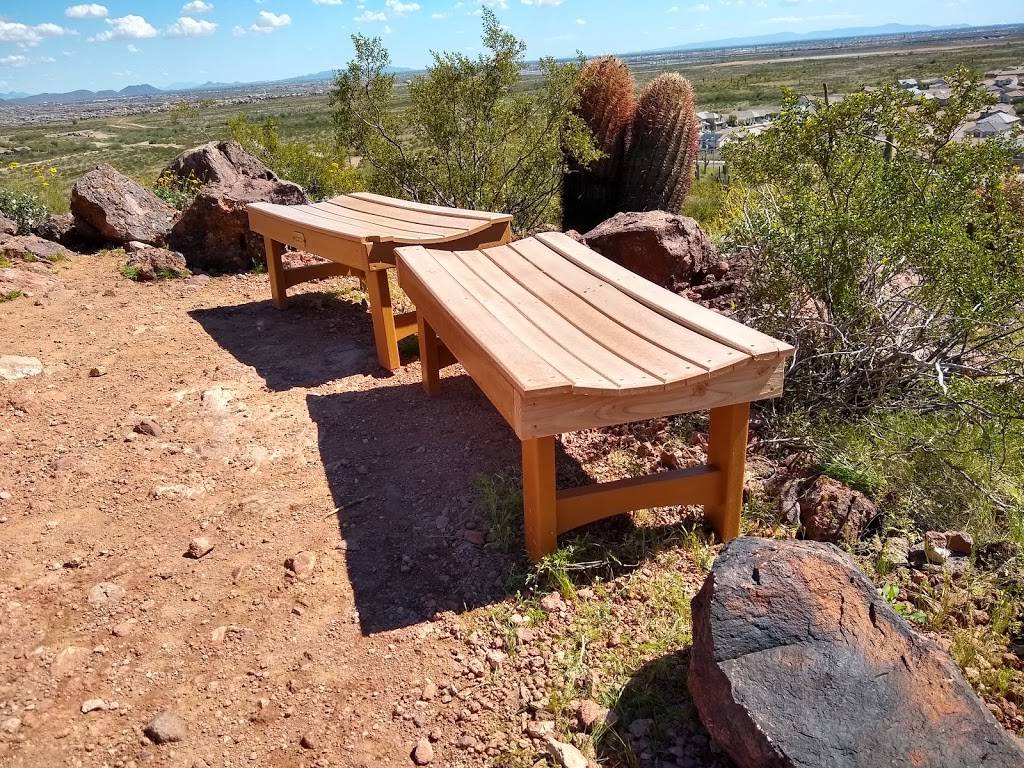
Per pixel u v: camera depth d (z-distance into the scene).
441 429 3.20
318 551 2.47
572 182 8.83
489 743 1.78
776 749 1.44
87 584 2.31
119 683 1.96
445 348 3.60
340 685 1.95
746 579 1.69
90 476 2.88
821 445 2.81
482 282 3.00
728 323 2.37
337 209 4.69
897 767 1.40
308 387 3.65
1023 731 1.71
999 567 2.24
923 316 3.07
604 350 2.28
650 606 2.18
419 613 2.19
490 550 2.43
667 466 2.84
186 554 2.45
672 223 4.03
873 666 1.54
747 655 1.59
